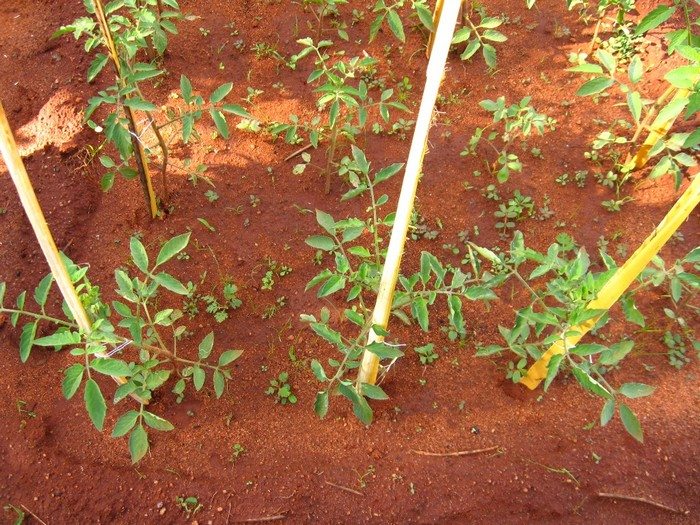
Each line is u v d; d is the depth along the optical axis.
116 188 3.32
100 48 3.88
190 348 2.81
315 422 2.60
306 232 3.21
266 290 3.00
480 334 2.86
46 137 3.50
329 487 2.43
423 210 3.29
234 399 2.66
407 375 2.72
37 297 2.07
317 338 2.85
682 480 2.42
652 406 2.61
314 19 4.16
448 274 3.06
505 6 4.21
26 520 2.34
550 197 3.31
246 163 3.47
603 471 2.45
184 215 3.25
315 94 3.76
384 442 2.55
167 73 3.81
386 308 2.06
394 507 2.38
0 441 2.50
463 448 2.53
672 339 2.78
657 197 3.27
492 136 3.22
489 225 3.24
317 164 3.48
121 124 2.68
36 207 1.66
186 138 2.60
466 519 2.36
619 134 3.52
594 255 3.09
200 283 3.01
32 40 4.00
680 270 2.12
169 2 3.03
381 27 4.11
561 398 2.65
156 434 2.55
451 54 3.96
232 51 3.96
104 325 2.02
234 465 2.48
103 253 3.10
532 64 3.88
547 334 2.84
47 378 2.69
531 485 2.42
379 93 3.77
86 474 2.43
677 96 2.64
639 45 3.81
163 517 2.35
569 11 4.12
